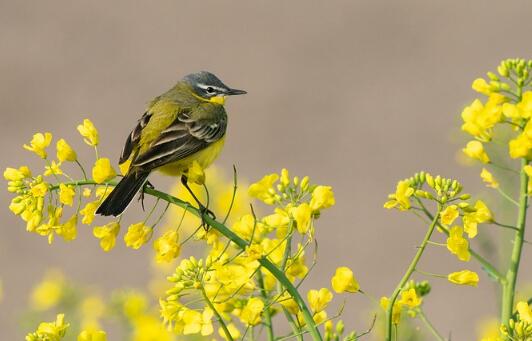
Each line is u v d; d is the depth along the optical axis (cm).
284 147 2383
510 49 2736
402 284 584
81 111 2531
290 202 651
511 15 2911
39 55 2811
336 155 2330
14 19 2997
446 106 2498
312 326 580
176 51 2888
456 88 2584
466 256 587
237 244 607
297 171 2269
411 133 2384
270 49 2920
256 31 3027
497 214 786
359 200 2139
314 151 2356
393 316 590
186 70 2784
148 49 2895
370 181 2209
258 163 2311
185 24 3053
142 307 868
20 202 607
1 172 2241
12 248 1961
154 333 797
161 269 951
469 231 596
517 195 786
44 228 607
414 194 607
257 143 2405
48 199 610
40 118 2491
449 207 590
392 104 2542
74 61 2788
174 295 585
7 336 1517
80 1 3117
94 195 663
